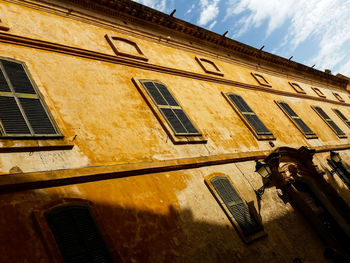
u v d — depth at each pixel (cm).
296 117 1207
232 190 638
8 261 320
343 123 1569
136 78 734
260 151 843
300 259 612
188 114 748
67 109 535
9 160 404
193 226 513
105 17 860
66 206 403
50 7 724
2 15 602
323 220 893
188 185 581
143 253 422
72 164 461
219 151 723
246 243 551
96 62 692
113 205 451
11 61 529
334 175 1042
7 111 452
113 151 531
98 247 387
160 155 592
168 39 1023
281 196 745
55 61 607
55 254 345
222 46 1274
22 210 371
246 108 986
